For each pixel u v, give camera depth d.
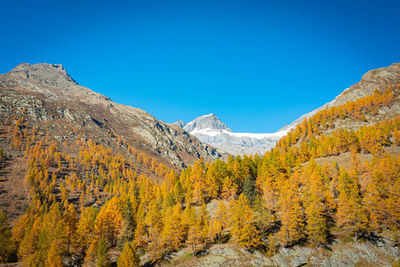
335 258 55.75
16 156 153.38
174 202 89.06
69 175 148.88
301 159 114.50
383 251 56.44
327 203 68.44
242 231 59.12
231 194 82.88
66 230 62.88
